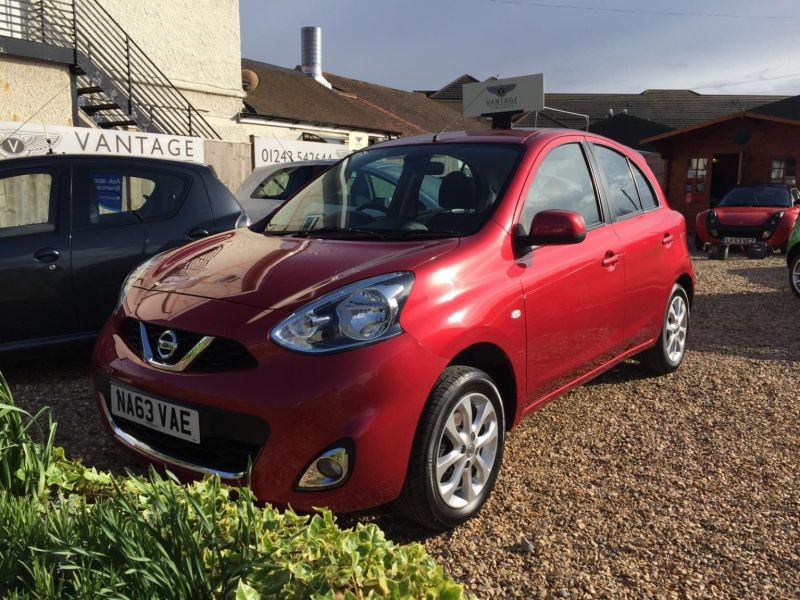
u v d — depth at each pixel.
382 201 3.99
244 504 2.04
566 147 4.30
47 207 5.20
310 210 4.19
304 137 19.77
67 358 5.79
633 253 4.51
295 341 2.80
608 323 4.27
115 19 14.26
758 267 12.83
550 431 4.31
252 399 2.74
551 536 3.11
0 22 11.62
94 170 5.39
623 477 3.70
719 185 27.67
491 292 3.27
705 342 6.64
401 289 2.96
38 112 11.51
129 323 3.33
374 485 2.79
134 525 1.89
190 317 3.02
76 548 1.77
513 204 3.64
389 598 1.75
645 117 46.72
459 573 2.82
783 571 2.88
